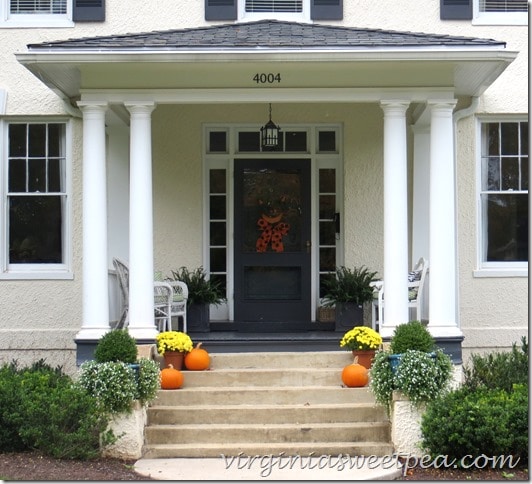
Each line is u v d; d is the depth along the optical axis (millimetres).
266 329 13594
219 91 11414
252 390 10789
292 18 13578
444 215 11375
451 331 11242
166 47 10867
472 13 13453
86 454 9508
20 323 13273
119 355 10242
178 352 11211
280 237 14070
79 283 13305
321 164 14102
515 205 13500
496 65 11141
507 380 11258
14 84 13312
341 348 12000
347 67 11297
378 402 10289
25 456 9477
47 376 10641
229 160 14086
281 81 11414
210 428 10250
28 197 13414
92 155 11359
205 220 14070
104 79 11352
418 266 13008
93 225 11344
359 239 13773
